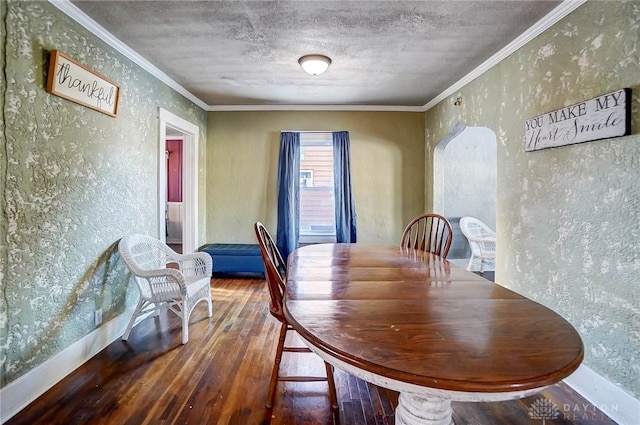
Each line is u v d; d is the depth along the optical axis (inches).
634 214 63.0
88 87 86.6
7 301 66.9
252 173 178.2
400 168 178.4
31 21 70.4
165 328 108.7
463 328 41.1
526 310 47.2
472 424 65.4
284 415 67.7
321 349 37.1
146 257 111.8
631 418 63.9
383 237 179.3
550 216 84.4
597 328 71.0
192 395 73.6
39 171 73.4
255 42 99.7
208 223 179.5
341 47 103.0
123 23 88.1
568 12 77.9
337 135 174.6
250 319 116.6
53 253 77.9
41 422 64.8
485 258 166.6
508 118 103.0
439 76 128.5
